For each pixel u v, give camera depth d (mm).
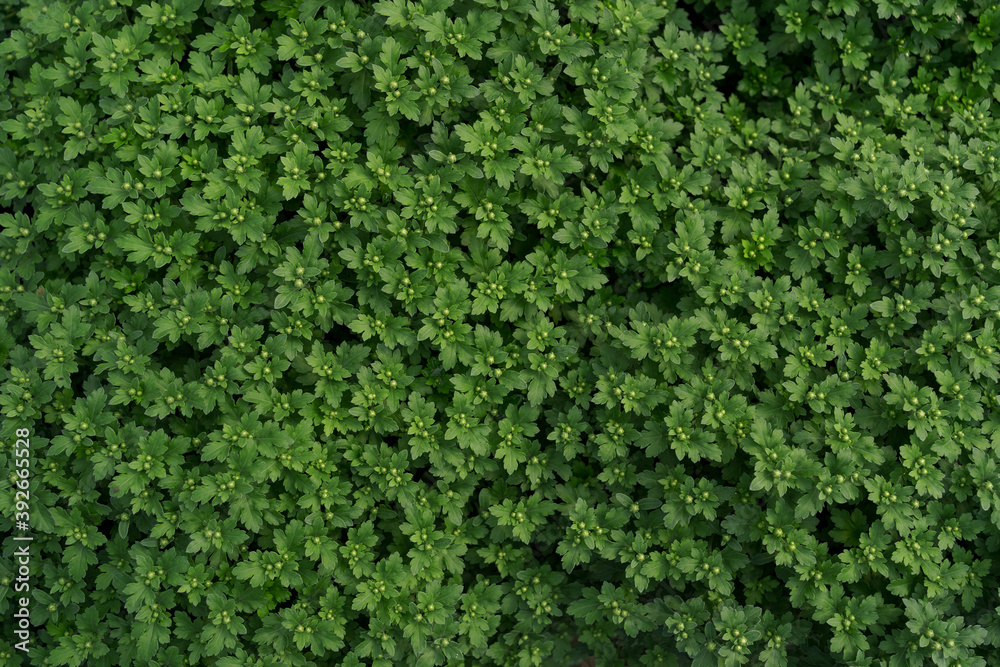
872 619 1283
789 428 1331
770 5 1457
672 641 1353
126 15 1359
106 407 1311
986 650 1319
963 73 1427
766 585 1343
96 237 1308
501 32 1350
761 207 1365
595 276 1332
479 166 1333
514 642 1362
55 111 1342
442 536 1314
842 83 1457
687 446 1307
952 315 1322
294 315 1301
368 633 1300
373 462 1309
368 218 1304
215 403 1286
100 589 1296
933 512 1308
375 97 1334
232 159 1296
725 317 1331
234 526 1275
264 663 1286
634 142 1359
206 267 1328
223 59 1332
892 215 1358
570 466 1358
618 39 1374
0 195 1353
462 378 1320
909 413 1321
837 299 1354
